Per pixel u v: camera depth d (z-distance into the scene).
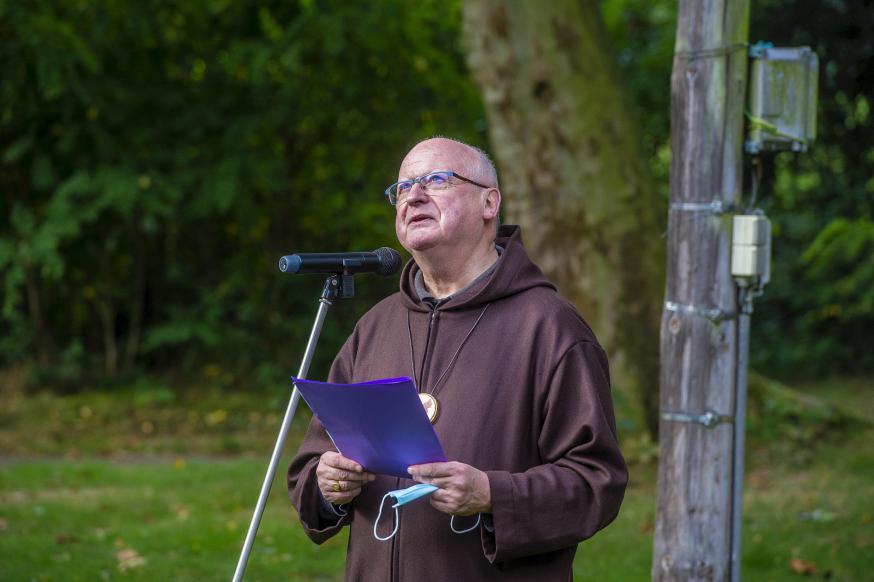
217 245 33.34
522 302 6.96
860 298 35.75
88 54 27.86
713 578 10.21
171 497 19.11
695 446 10.27
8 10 27.44
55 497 19.12
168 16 30.83
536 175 23.23
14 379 30.33
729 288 10.24
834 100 18.33
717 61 10.18
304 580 14.12
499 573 6.56
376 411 6.11
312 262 7.12
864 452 23.12
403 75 32.34
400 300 7.50
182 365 33.00
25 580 13.66
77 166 30.22
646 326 22.97
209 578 13.97
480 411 6.73
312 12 29.58
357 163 32.62
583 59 22.92
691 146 10.31
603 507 6.35
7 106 29.48
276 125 30.77
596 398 6.59
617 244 22.94
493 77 23.14
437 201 6.97
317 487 7.25
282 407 29.33
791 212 33.62
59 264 28.58
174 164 30.11
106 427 27.39
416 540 6.68
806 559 14.85
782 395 24.88
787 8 17.25
